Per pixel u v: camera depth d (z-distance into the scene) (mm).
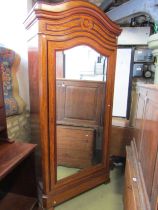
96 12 1487
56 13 1297
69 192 1733
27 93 2061
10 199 1456
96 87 1762
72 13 1371
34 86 1604
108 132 1898
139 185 1068
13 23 1914
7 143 1412
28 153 1286
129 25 2414
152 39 1836
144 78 2379
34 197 1467
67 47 1425
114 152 2346
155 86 1067
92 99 1785
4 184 1521
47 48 1338
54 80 1432
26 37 1786
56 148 1580
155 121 906
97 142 1946
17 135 1918
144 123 1213
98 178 1960
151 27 2336
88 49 1566
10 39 1954
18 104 1850
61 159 1737
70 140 1767
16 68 1895
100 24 1562
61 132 1719
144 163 1087
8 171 1067
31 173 1416
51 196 1605
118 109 2391
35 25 1351
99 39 1596
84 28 1475
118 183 2076
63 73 1522
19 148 1335
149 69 2373
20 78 2008
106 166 2002
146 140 1096
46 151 1507
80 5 1385
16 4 1872
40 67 1351
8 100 1745
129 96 2316
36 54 1411
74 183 1756
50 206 1610
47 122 1465
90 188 1910
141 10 1886
